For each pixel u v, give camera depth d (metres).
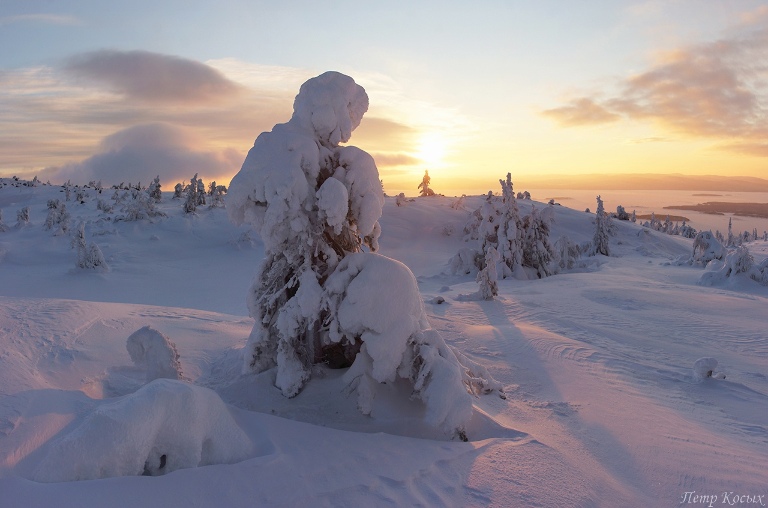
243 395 7.66
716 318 19.44
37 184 107.81
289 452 5.41
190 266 44.69
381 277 7.45
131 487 4.16
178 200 79.06
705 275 30.58
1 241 51.88
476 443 6.36
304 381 7.75
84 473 4.29
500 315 19.11
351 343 7.74
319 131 8.53
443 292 26.41
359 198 8.43
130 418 4.64
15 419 5.39
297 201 7.74
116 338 9.85
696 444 7.21
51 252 47.66
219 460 5.12
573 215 74.50
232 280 39.59
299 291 7.73
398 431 6.88
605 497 5.33
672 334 16.66
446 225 62.94
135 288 35.69
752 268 29.38
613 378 10.91
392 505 4.62
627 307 21.59
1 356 7.72
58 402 6.16
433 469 5.45
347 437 6.12
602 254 52.59
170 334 11.02
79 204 77.31
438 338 7.44
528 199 87.81
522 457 5.98
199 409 5.11
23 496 3.82
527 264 35.66
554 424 7.62
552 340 13.82
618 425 7.75
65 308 11.77
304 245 8.01
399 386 7.57
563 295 24.61
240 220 8.19
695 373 11.37
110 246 48.94
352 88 8.73
